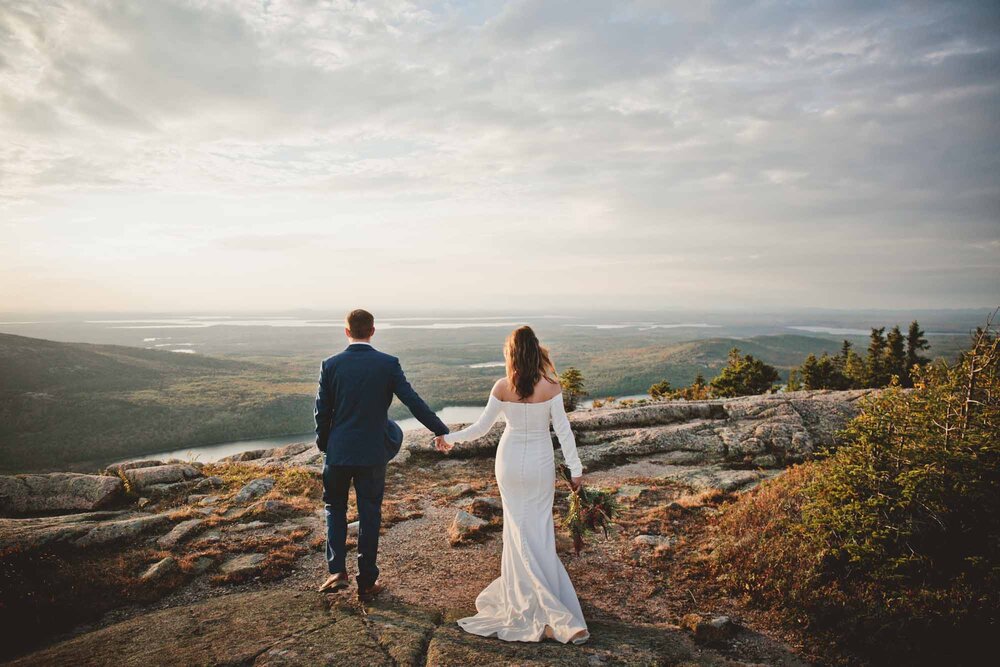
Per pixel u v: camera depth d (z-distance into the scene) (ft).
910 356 169.89
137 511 23.26
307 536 20.07
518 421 13.96
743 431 35.40
